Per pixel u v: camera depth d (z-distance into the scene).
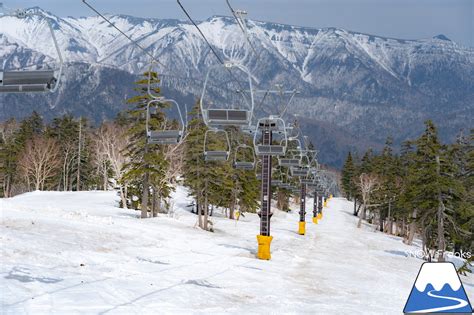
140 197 55.47
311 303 14.98
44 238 20.50
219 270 20.03
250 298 14.84
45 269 14.76
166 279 16.03
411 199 45.09
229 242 33.94
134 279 15.16
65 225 26.00
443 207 41.91
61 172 91.50
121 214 48.53
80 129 94.38
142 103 44.16
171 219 46.31
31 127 105.06
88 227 26.92
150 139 19.98
